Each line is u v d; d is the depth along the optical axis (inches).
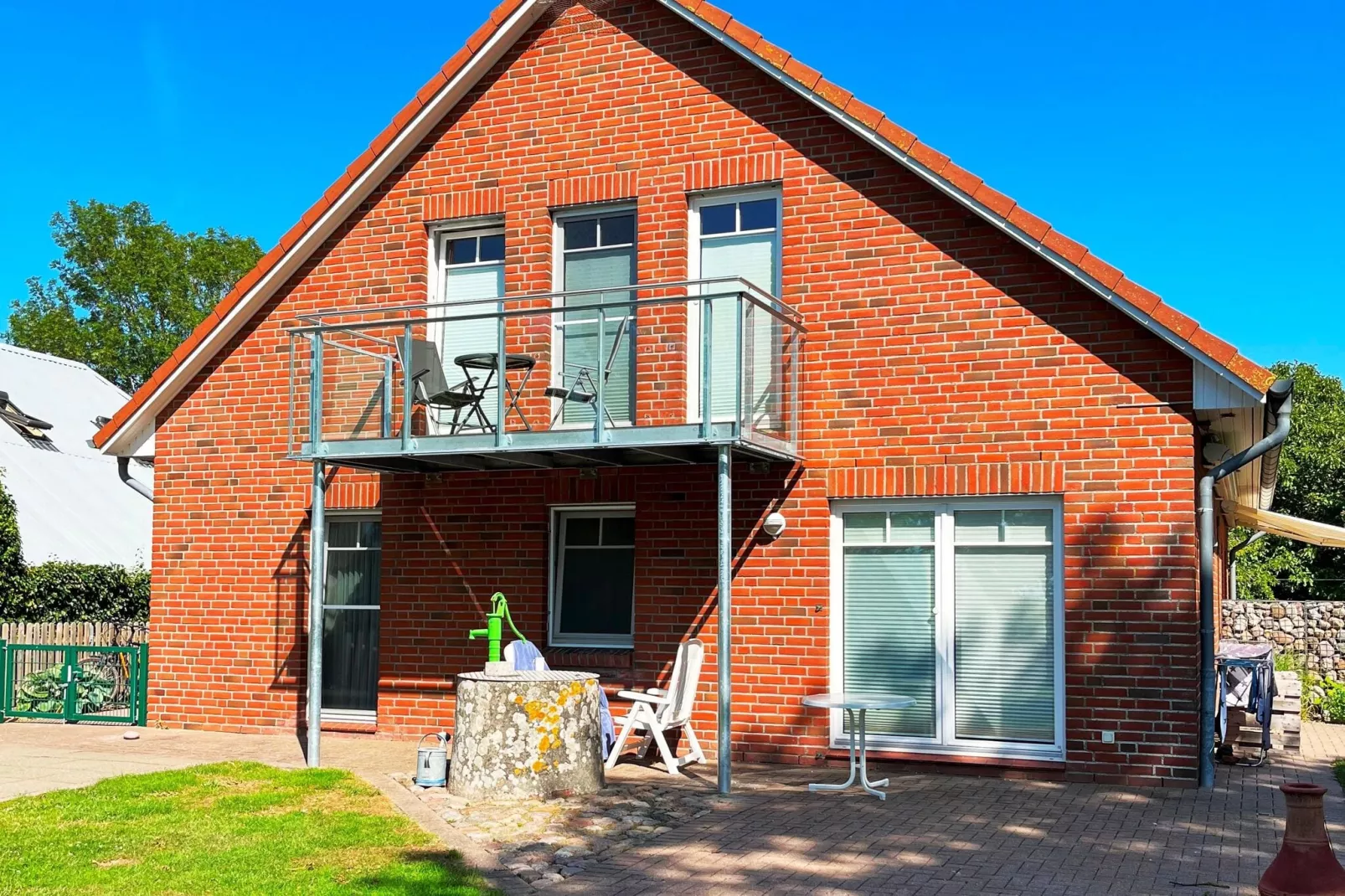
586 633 516.7
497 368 463.8
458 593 528.7
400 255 548.1
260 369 570.3
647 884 292.7
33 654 617.6
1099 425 436.5
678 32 506.9
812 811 379.9
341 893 277.4
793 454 462.3
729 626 412.5
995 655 453.4
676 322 455.5
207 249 1900.8
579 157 519.2
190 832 337.7
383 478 544.7
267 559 563.5
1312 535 714.2
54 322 1791.3
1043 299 446.6
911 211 466.3
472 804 385.7
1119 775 427.5
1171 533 425.7
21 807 368.8
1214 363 413.4
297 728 552.7
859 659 471.8
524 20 530.3
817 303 477.1
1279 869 255.8
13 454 841.5
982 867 307.9
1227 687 488.4
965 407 454.3
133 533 859.4
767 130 489.4
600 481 507.2
